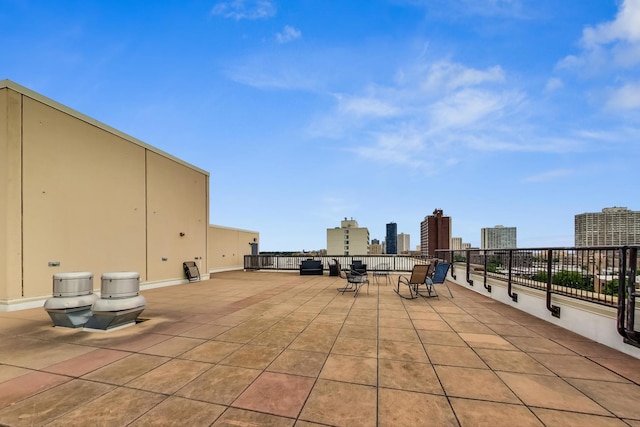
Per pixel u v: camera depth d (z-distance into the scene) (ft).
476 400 8.00
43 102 23.34
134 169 32.27
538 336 14.11
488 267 26.55
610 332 12.52
